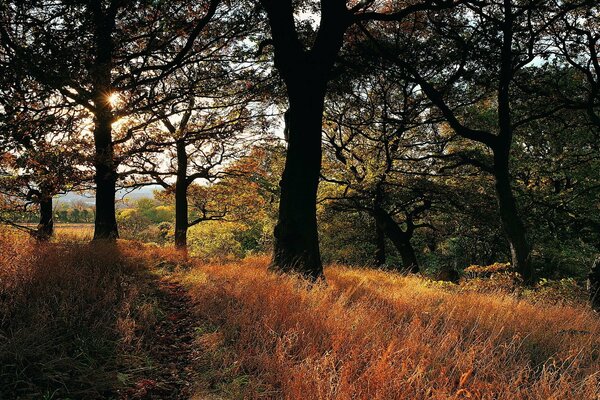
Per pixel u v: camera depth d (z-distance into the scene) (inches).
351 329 190.2
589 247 928.9
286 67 404.5
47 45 322.7
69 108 374.9
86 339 173.2
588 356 185.5
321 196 944.9
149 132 665.0
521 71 681.6
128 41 445.7
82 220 1354.6
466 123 870.4
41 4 342.6
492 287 417.4
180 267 405.7
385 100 799.7
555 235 933.8
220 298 251.0
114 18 402.0
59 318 182.2
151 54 466.3
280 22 397.7
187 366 171.0
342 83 639.8
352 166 919.0
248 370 161.0
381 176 859.4
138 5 424.8
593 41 649.0
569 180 935.0
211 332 204.2
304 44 569.3
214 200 973.2
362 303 242.7
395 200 904.9
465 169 927.0
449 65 685.3
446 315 232.5
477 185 870.4
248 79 639.8
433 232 1175.6
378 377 136.3
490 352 162.7
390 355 150.9
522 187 919.7
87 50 370.6
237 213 1008.9
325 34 403.5
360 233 1048.8
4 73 293.9
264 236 1284.4
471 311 241.0
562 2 620.7
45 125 317.4
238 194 963.3
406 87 794.8
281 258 392.2
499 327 213.3
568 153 859.4
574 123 787.4
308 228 395.5
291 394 132.9
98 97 388.5
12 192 505.7
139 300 240.5
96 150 563.5
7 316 182.2
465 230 1057.5
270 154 957.2
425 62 673.6
